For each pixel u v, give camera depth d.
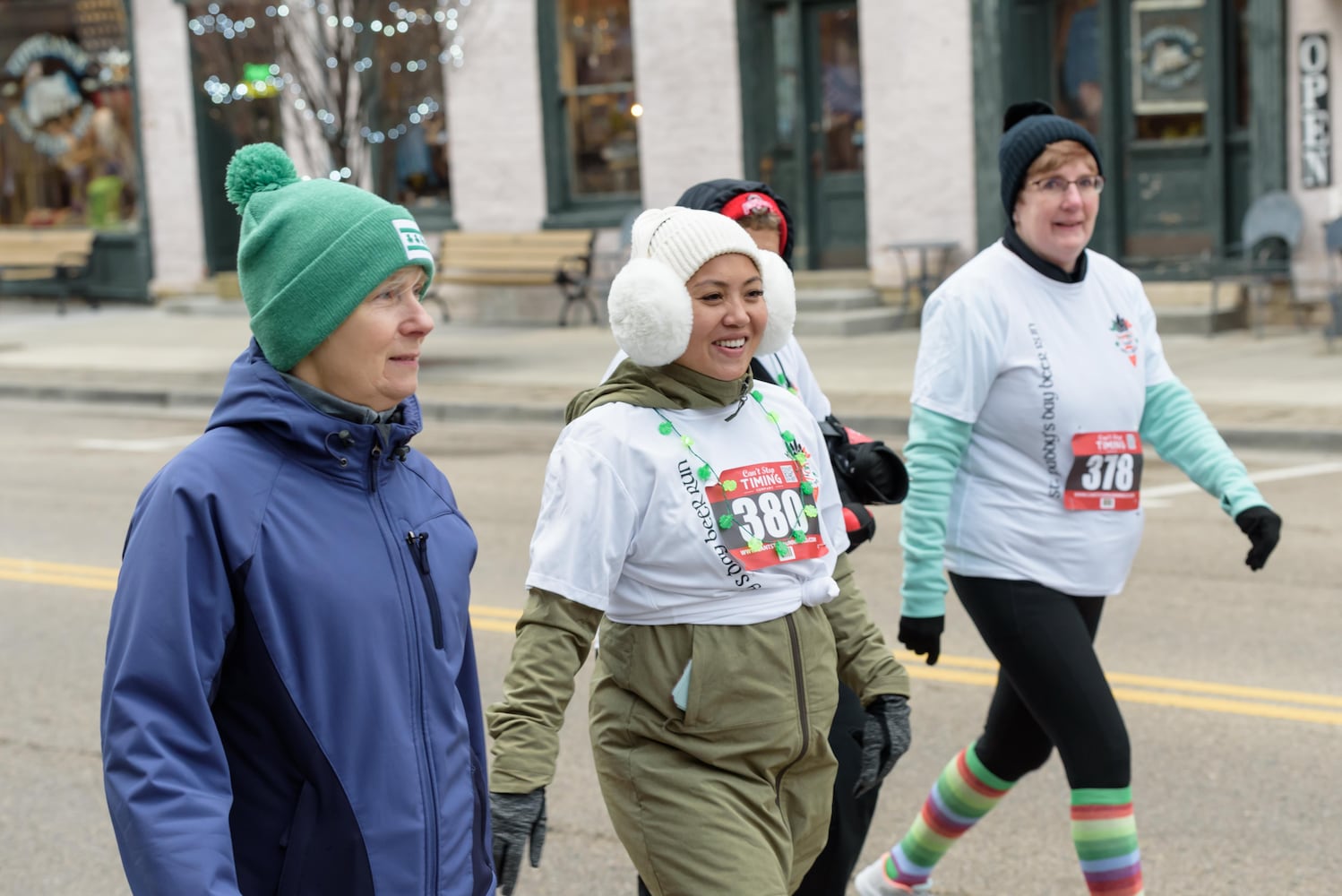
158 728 2.04
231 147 22.03
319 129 15.72
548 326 19.06
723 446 2.89
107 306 23.05
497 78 19.19
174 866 1.97
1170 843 4.48
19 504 10.30
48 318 22.17
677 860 2.81
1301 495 8.97
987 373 3.61
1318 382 11.96
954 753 5.31
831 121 17.80
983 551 3.62
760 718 2.84
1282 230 14.66
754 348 2.95
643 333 2.78
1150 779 4.96
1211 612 6.75
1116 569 3.67
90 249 22.92
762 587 2.86
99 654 6.85
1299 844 4.43
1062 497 3.62
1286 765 5.01
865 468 3.45
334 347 2.23
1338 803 4.70
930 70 16.50
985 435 3.66
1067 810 4.80
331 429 2.20
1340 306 13.48
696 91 17.97
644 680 2.86
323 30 15.49
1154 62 15.71
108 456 12.18
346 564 2.18
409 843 2.18
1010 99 16.30
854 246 17.89
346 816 2.13
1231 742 5.24
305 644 2.13
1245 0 15.25
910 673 6.17
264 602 2.11
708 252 2.82
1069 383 3.63
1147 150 15.81
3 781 5.34
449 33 17.94
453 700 2.29
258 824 2.13
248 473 2.16
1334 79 14.47
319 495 2.20
